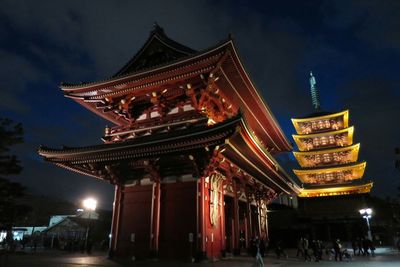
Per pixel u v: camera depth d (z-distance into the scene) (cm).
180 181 2481
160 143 2350
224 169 2731
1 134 2259
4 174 2322
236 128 2033
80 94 3050
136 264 2088
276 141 4478
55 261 2314
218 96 2925
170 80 2723
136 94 3000
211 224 2408
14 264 2064
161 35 3078
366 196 6306
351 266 2181
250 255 2942
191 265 2030
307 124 7238
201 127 2208
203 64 2508
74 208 6994
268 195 4291
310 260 2728
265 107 3356
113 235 2627
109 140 3064
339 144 6981
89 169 2900
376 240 5678
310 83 8488
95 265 2016
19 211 2302
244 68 2628
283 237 5769
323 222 5869
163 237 2381
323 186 6619
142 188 2673
